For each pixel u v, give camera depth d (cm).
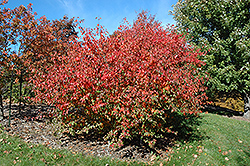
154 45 505
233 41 955
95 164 442
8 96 791
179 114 833
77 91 477
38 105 907
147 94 425
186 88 511
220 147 565
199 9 1106
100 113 490
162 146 576
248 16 982
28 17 642
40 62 656
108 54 469
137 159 493
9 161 411
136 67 438
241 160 493
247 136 701
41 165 410
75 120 556
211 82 1018
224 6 986
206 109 1270
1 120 645
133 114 446
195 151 532
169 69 480
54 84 505
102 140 580
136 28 597
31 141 527
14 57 602
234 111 1338
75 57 503
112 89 455
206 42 1017
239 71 914
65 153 481
